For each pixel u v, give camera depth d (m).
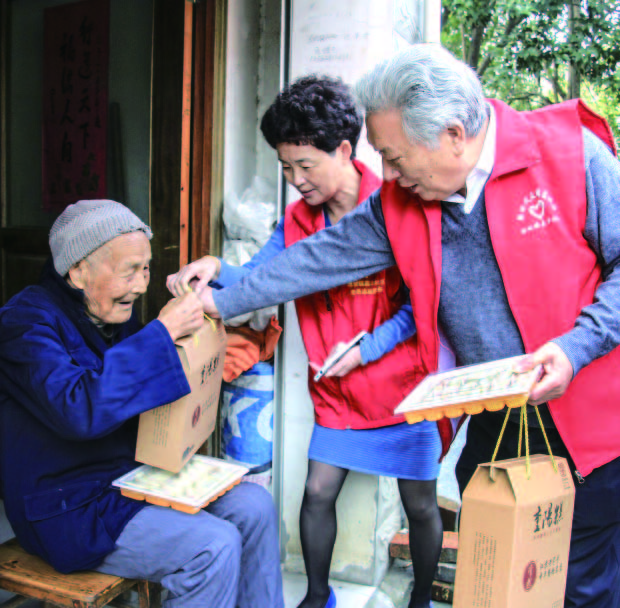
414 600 2.23
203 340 1.81
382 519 2.59
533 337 1.59
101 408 1.63
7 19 2.88
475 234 1.62
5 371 1.75
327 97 1.87
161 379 1.68
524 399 1.32
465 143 1.49
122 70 2.66
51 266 1.85
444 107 1.44
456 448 3.74
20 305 1.78
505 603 1.34
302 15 2.41
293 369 2.52
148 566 1.76
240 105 2.71
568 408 1.58
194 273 2.03
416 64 1.45
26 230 2.92
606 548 1.70
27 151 2.94
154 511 1.80
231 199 2.62
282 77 2.47
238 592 1.96
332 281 1.91
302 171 1.92
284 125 1.85
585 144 1.54
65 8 2.75
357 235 1.86
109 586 1.72
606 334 1.45
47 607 2.08
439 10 3.04
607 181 1.52
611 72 8.62
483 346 1.67
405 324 1.98
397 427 2.06
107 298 1.80
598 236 1.53
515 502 1.32
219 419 2.62
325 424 2.12
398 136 1.50
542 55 8.46
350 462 2.10
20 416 1.77
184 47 2.47
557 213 1.53
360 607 2.37
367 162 2.36
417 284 1.75
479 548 1.38
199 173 2.59
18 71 2.90
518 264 1.57
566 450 1.66
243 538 1.93
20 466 1.75
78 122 2.79
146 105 2.63
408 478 2.08
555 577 1.46
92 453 1.83
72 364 1.72
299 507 2.59
